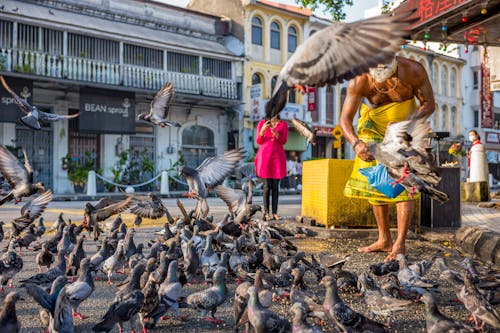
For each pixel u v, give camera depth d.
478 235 6.72
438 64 40.75
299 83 2.29
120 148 26.08
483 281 4.58
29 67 21.11
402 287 4.60
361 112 6.13
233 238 7.41
